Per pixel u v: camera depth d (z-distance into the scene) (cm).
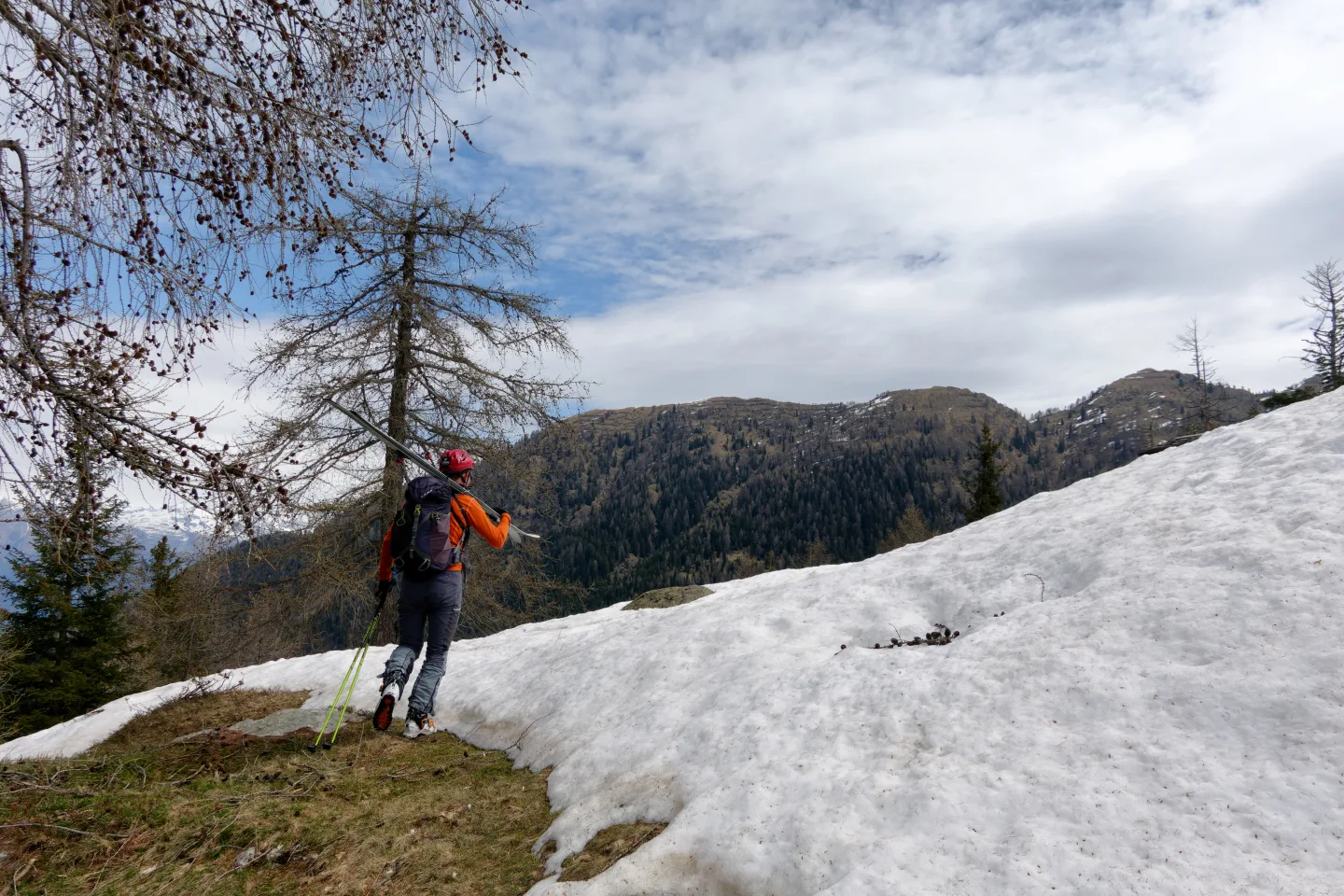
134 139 339
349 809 411
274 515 392
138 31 310
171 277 358
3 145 326
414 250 1306
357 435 1280
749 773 344
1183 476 501
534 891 312
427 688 532
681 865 299
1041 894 222
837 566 759
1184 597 340
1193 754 256
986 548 539
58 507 350
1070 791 259
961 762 297
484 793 433
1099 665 321
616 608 1106
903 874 245
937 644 441
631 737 441
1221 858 213
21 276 324
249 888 341
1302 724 249
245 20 340
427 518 514
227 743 531
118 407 348
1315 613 293
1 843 364
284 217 372
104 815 395
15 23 298
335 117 382
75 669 1861
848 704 376
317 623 1341
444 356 1307
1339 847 203
